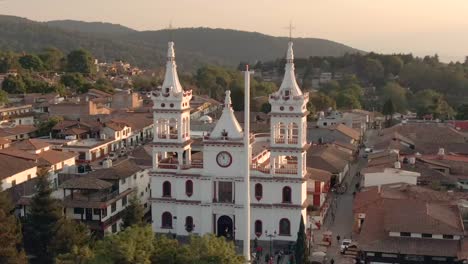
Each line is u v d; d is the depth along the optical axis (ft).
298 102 369.30
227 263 248.52
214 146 379.14
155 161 391.04
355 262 337.11
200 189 385.29
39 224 325.01
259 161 424.46
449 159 495.00
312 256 347.15
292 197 373.81
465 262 302.66
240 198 379.35
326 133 632.38
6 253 286.87
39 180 334.24
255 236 379.14
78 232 329.52
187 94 395.34
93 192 377.91
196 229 388.16
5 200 322.34
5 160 429.38
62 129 618.44
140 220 363.76
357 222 382.42
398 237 321.73
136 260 241.96
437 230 317.01
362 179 469.16
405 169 455.63
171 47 393.50
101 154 568.00
